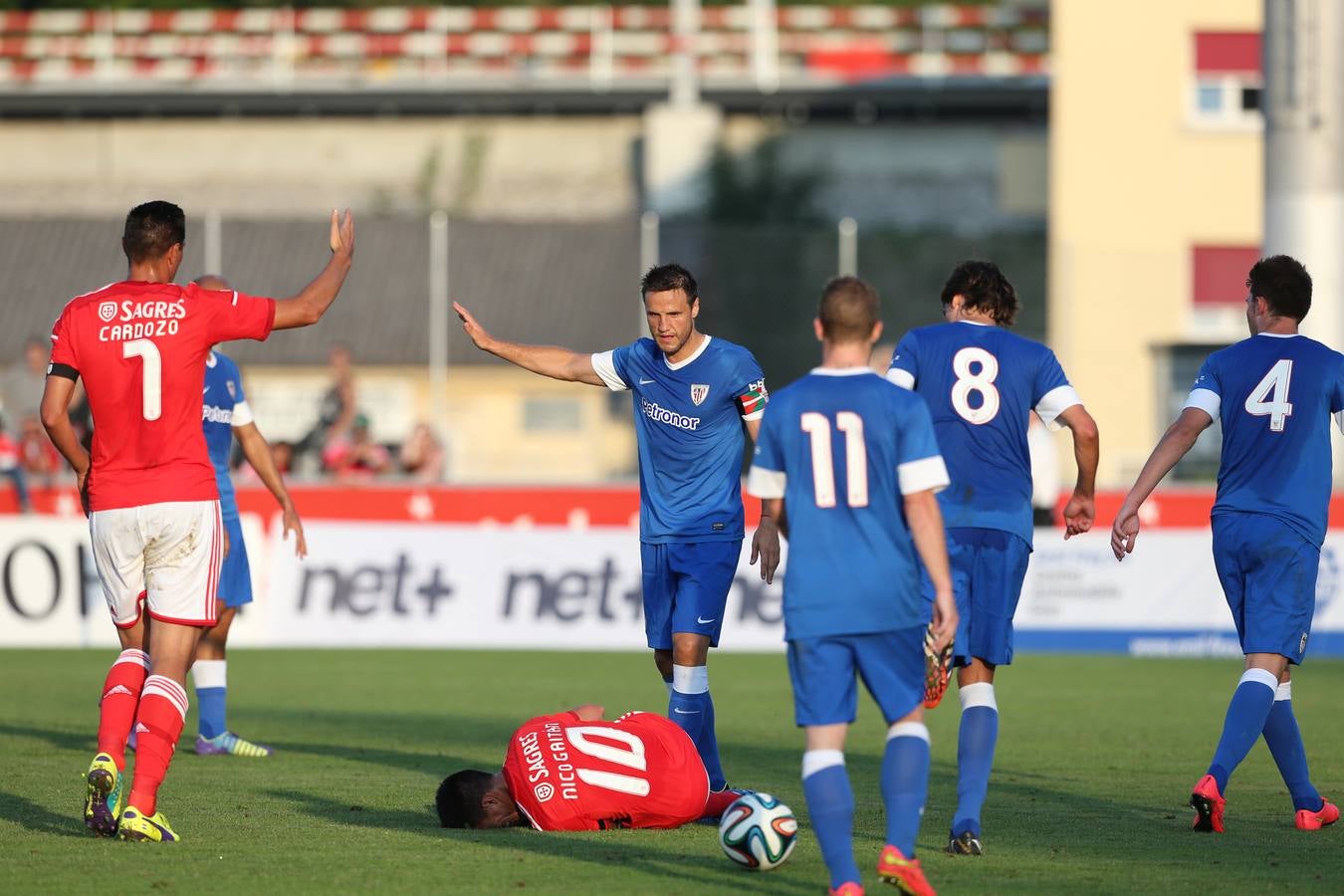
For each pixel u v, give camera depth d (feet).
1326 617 170.09
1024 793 84.23
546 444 307.78
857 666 57.72
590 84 456.86
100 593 169.68
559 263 331.16
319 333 300.61
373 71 463.83
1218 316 339.36
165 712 67.82
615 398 311.68
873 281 287.48
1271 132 168.14
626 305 327.47
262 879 60.23
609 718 117.39
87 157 465.88
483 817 71.10
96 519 68.08
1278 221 167.94
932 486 56.54
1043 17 464.24
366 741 105.29
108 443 67.72
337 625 171.32
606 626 171.42
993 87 446.19
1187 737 108.99
